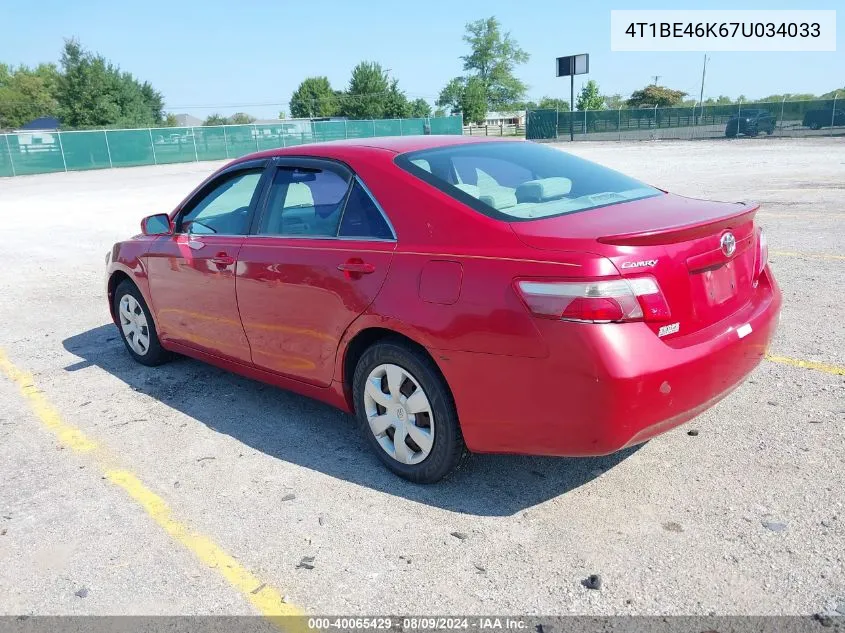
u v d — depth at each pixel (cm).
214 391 504
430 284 320
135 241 534
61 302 810
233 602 278
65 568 306
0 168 3822
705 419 405
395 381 348
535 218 318
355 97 7588
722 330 312
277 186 418
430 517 327
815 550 283
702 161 2280
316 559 301
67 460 407
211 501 354
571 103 4938
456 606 267
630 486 341
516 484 352
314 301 375
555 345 281
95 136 4194
